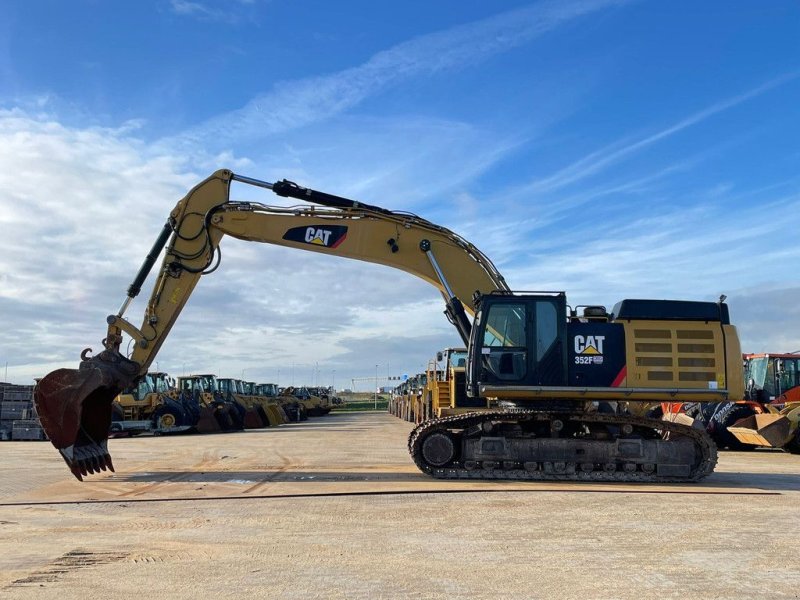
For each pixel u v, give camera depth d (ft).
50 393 39.17
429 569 20.89
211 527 27.14
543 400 41.63
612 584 19.31
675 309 41.42
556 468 40.57
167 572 20.58
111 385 41.01
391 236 46.16
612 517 29.09
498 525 27.43
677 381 40.42
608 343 40.81
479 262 46.06
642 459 40.27
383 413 232.32
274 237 46.39
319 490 36.17
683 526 27.30
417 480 40.24
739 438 63.77
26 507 31.86
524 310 41.39
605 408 44.96
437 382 80.28
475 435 41.50
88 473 41.47
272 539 25.02
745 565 21.43
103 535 25.79
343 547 23.76
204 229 46.42
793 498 34.24
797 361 75.97
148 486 38.32
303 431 100.32
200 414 95.76
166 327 45.78
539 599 17.94
